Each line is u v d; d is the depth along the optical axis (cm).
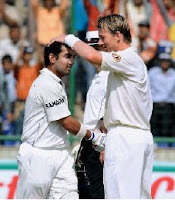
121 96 2075
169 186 3145
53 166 2248
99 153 2406
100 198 2428
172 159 3403
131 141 2072
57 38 2262
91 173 2416
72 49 2119
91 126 2408
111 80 2095
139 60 2086
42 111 2247
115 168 2075
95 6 3341
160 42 3616
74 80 3347
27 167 2253
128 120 2078
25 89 3519
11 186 3100
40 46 3569
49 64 2270
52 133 2247
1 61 3534
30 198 2267
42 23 3569
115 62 2031
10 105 3497
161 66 3569
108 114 2109
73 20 3356
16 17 3612
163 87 3531
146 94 2095
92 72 3362
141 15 3622
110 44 2098
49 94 2220
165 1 3669
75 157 2395
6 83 3512
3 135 3431
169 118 3500
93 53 2031
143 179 2120
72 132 2255
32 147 2259
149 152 2114
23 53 3559
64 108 2231
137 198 2067
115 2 3397
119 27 2086
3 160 3139
